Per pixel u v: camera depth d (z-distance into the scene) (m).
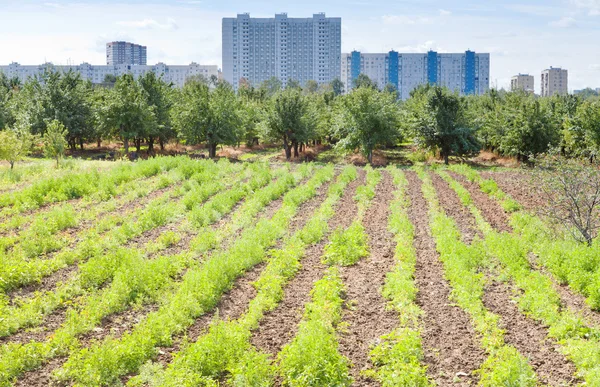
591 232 17.72
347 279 14.90
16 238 18.27
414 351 9.86
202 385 9.28
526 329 11.41
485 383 8.87
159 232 19.98
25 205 23.27
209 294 12.89
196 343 9.96
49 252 17.25
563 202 17.56
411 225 19.98
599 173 16.94
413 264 15.80
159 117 55.94
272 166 41.22
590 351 9.68
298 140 54.00
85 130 55.50
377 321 11.98
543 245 16.84
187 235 19.67
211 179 31.12
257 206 23.95
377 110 49.16
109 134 52.16
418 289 13.80
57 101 54.47
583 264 14.22
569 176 17.11
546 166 18.00
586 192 17.17
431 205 25.17
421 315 12.11
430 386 9.10
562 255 15.07
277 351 10.61
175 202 25.20
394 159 54.31
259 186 29.52
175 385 8.80
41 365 10.09
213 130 51.09
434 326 11.61
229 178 32.03
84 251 16.67
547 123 45.94
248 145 66.06
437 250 17.64
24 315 11.86
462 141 47.34
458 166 39.84
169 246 18.23
